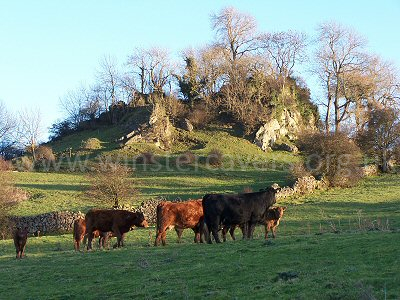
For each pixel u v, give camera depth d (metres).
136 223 30.25
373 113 75.25
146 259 23.58
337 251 20.38
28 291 20.52
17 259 28.30
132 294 18.02
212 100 108.19
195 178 72.62
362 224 36.84
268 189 29.58
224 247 25.14
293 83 112.12
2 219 45.16
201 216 29.77
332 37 98.25
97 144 94.81
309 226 37.06
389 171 72.56
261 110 99.56
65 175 77.94
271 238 28.12
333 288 15.65
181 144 93.25
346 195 56.19
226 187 65.44
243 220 28.83
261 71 108.50
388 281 15.66
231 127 99.88
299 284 16.42
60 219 46.88
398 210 45.12
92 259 25.27
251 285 17.22
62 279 21.58
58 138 112.50
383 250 19.47
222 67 111.56
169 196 58.81
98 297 18.45
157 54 116.44
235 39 114.31
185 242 31.42
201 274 19.48
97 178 51.72
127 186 51.06
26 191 64.38
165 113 100.06
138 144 91.75
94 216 30.27
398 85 98.12
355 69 97.62
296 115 103.00
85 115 116.62
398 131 72.50
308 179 58.59
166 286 18.48
